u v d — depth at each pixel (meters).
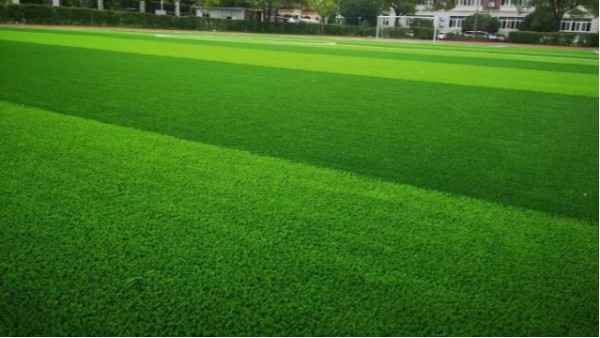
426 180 3.18
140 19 33.69
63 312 1.69
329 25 42.75
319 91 6.92
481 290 1.90
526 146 4.22
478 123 5.14
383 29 41.69
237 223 2.40
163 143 3.80
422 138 4.35
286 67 10.16
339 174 3.22
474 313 1.75
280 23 40.56
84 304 1.73
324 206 2.66
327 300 1.79
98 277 1.89
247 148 3.75
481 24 48.84
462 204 2.78
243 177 3.08
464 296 1.85
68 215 2.42
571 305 1.82
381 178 3.18
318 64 11.35
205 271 1.96
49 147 3.57
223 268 1.98
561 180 3.30
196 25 36.53
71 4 36.19
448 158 3.73
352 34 43.53
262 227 2.37
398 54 17.27
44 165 3.17
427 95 7.07
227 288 1.85
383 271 2.00
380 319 1.70
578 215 2.68
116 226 2.32
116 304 1.74
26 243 2.13
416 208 2.69
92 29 27.88
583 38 35.47
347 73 9.59
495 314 1.75
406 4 49.25
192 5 45.47
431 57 16.38
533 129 4.94
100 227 2.30
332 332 1.63
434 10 55.19
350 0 50.53
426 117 5.35
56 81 6.68
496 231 2.43
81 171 3.08
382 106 5.92
